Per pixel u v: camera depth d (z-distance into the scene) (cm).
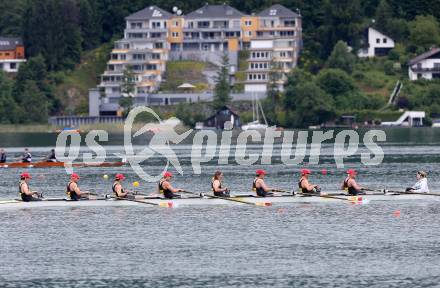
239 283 18412
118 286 18250
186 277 18838
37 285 18362
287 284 18325
